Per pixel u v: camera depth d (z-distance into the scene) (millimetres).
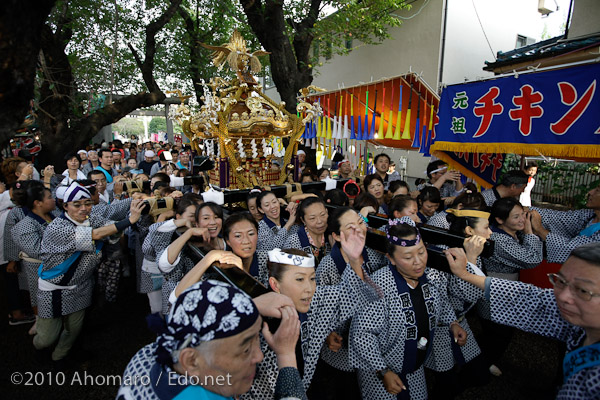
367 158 7273
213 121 3873
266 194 3338
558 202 8555
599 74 2611
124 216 3916
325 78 14188
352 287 2035
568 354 1278
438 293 2221
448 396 2410
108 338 3605
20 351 3348
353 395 2430
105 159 6051
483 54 10398
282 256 1703
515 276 2895
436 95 4109
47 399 2719
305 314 1876
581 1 5344
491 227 2830
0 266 3758
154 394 1002
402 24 10766
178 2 9273
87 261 2883
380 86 4773
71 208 2746
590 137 2670
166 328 1023
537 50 5906
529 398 2689
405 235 1952
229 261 1783
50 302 2787
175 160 10609
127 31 9359
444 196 5488
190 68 11281
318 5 8859
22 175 4020
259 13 7934
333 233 2385
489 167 4473
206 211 2480
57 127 8172
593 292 1136
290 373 1197
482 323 2783
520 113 3131
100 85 8766
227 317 951
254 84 4219
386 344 2074
